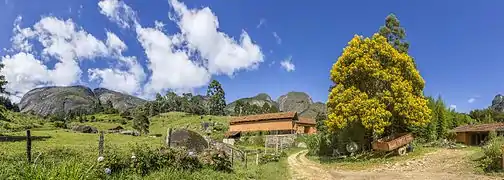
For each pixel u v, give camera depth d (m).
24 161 11.01
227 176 15.48
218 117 118.50
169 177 12.48
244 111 140.62
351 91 29.38
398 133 30.64
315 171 22.20
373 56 30.09
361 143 31.11
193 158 15.59
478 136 43.41
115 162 11.98
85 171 8.63
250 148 55.03
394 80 29.22
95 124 95.44
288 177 18.70
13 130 58.28
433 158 24.27
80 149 19.39
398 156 26.97
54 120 98.69
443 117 41.62
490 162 17.58
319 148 37.34
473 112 71.50
